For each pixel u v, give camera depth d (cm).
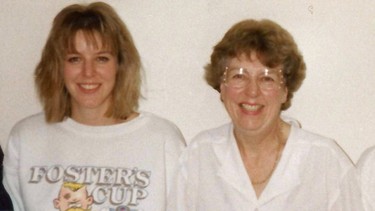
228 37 155
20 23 193
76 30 161
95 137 170
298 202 157
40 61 177
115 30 167
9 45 195
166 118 190
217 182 164
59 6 190
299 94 182
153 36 186
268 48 148
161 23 185
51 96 172
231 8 181
